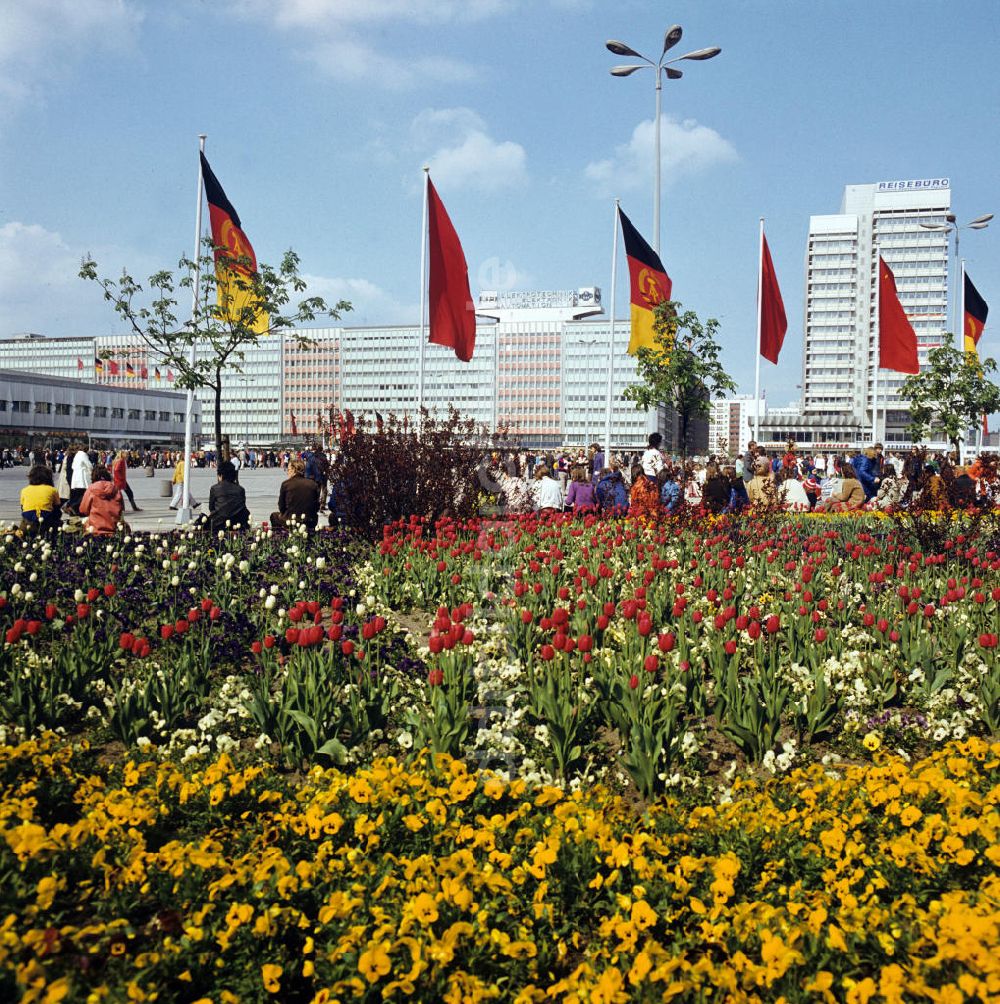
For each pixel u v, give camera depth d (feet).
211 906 12.59
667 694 20.90
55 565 42.11
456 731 19.94
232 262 72.38
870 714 24.20
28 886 12.71
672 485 61.98
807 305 609.83
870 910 11.96
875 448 82.53
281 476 220.64
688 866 13.20
